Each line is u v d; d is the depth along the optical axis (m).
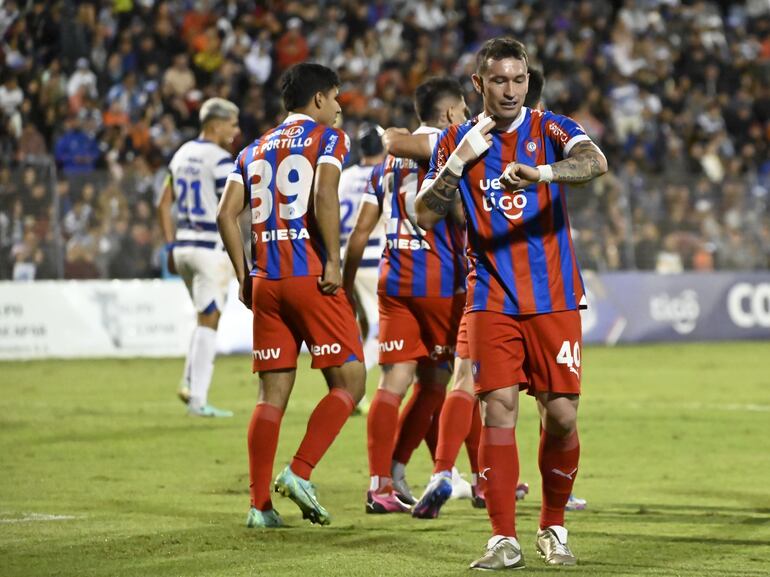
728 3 94.06
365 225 22.05
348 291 22.39
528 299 15.95
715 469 25.25
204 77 70.94
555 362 16.11
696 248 67.75
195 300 34.06
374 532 18.52
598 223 65.75
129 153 63.41
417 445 21.77
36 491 22.36
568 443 16.39
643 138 77.25
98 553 16.66
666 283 66.94
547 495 16.56
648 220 66.75
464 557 16.50
